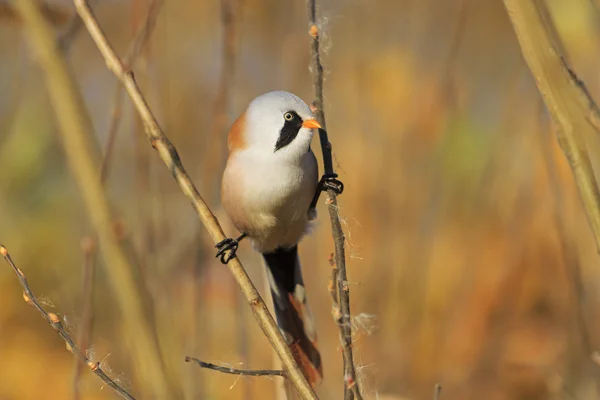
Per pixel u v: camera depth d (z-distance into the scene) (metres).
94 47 13.23
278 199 7.03
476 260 11.33
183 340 8.07
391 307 10.70
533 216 11.49
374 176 11.73
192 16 13.73
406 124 12.02
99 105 12.59
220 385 9.23
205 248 9.58
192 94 12.72
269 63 13.48
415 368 10.41
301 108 7.03
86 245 5.38
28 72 11.04
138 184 8.01
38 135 11.43
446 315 10.93
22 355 10.65
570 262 8.27
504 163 11.85
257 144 7.07
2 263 11.50
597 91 8.40
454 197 11.88
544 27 4.05
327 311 11.22
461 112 12.08
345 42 13.12
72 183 11.86
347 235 5.46
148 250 7.56
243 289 5.20
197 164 12.23
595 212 3.98
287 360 5.00
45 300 7.62
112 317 10.63
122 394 4.95
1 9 4.79
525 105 11.84
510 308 11.05
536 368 10.32
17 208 11.79
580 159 4.02
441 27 13.59
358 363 5.94
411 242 11.16
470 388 10.38
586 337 8.08
